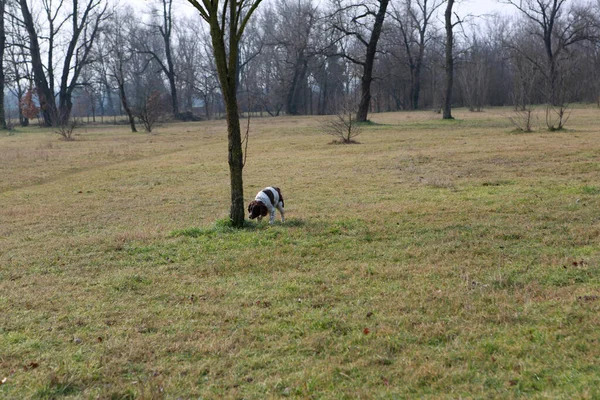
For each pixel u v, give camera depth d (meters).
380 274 7.47
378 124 39.44
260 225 10.56
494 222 9.97
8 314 6.53
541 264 7.54
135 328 5.99
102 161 24.12
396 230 9.79
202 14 9.84
